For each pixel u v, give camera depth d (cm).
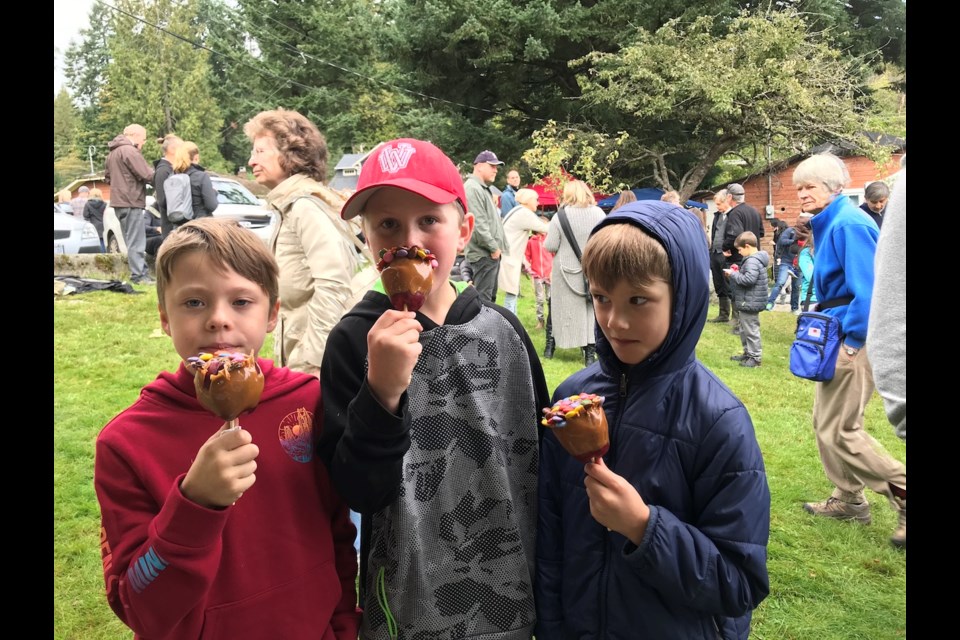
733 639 171
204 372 130
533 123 2481
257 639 154
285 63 3909
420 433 173
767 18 1950
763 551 161
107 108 6084
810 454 516
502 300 1198
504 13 2142
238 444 132
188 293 156
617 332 171
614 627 170
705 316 176
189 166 929
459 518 174
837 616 314
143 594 135
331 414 164
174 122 5528
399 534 167
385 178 171
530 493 186
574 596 176
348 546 177
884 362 198
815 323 382
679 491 167
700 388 171
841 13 2750
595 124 2309
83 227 1282
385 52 2367
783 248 1241
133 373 667
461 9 2158
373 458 147
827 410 393
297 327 306
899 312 195
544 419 153
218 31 4653
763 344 945
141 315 877
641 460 171
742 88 1830
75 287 966
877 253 206
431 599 170
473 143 2342
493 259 768
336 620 169
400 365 144
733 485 162
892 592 334
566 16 2147
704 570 154
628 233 166
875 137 2002
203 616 150
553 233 698
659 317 168
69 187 2648
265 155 303
